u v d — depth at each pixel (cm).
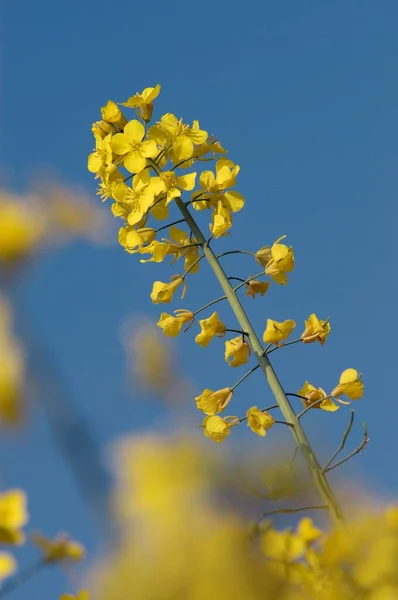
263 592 59
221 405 78
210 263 80
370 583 67
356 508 68
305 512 68
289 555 67
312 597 67
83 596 68
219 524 56
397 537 67
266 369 78
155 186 80
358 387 78
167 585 51
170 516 53
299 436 75
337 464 72
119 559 51
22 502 69
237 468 59
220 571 54
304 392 79
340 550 67
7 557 69
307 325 80
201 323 80
